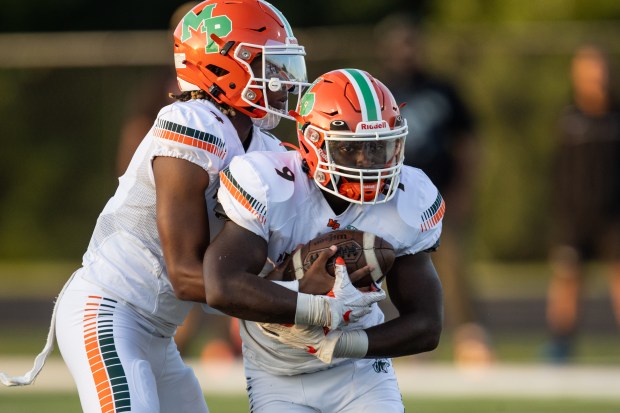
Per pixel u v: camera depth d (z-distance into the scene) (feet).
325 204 44.16
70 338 45.70
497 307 139.13
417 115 99.55
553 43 156.35
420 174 46.09
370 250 42.93
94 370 44.39
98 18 194.29
